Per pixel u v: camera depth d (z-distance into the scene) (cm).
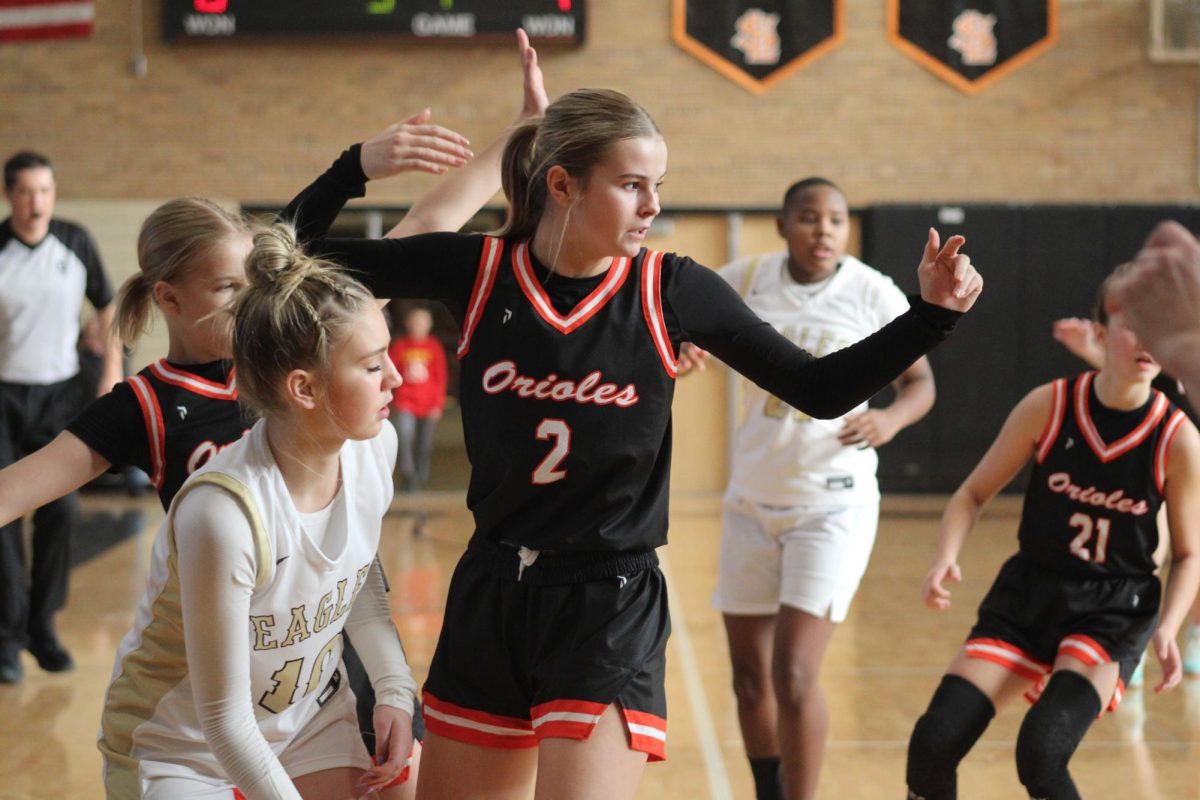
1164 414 384
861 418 457
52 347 711
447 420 1551
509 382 284
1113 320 379
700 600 897
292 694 283
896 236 1521
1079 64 1546
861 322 490
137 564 1009
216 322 302
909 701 636
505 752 300
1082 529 389
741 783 516
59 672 679
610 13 1535
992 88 1546
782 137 1549
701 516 1372
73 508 680
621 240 277
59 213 1539
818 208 481
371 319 256
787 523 463
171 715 275
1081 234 1519
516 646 292
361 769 296
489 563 294
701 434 1556
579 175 275
